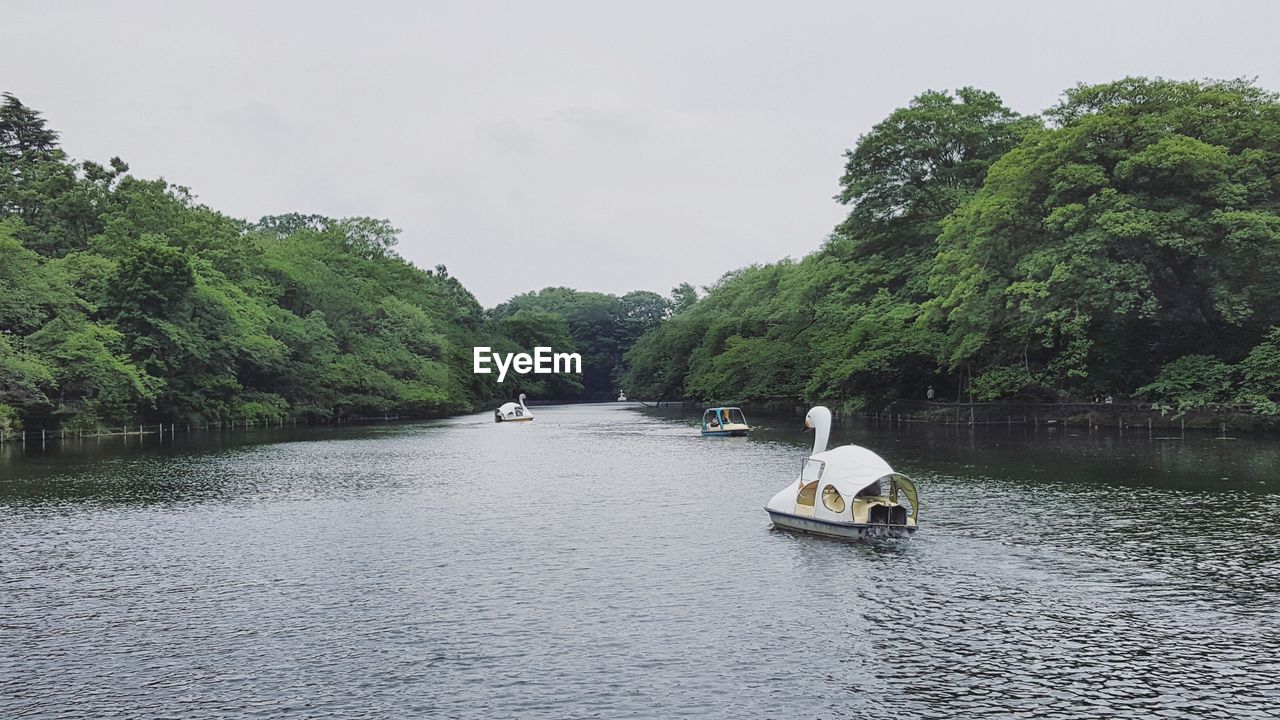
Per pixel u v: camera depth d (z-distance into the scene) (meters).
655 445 67.62
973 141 90.38
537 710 15.66
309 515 34.56
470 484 43.75
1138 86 65.25
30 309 73.44
